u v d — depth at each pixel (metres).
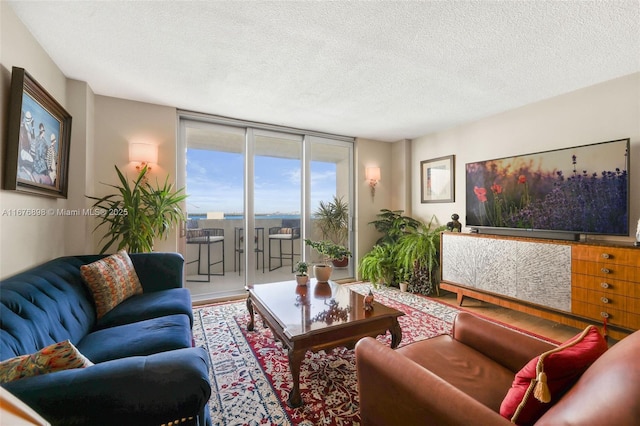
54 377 0.83
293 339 1.55
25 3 1.59
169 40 1.96
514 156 3.03
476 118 3.54
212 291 3.63
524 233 2.93
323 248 2.63
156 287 2.36
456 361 1.28
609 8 1.60
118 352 1.37
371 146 4.63
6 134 1.58
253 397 1.65
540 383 0.78
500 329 1.36
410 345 1.41
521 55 2.12
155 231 2.89
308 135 4.17
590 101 2.61
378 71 2.37
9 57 1.62
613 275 2.12
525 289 2.66
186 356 0.97
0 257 1.53
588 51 2.05
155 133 3.09
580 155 2.54
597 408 0.62
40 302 1.34
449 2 1.58
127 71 2.38
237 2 1.60
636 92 2.35
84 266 1.86
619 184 2.31
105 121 2.86
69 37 1.91
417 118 3.55
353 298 2.19
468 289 3.16
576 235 2.52
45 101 1.93
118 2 1.59
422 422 0.85
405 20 1.74
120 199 2.89
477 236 3.08
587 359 0.83
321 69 2.35
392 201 4.79
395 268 4.03
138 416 0.85
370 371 1.06
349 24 1.78
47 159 1.98
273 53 2.12
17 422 0.30
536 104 3.01
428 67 2.31
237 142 3.78
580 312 2.29
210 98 2.96
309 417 1.50
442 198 4.05
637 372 0.61
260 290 2.40
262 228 3.92
